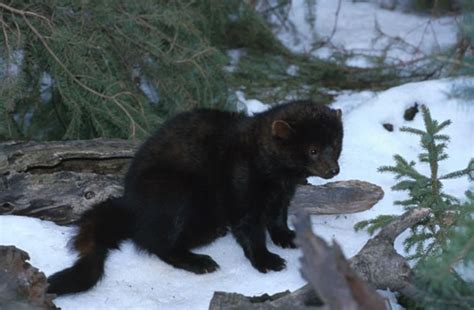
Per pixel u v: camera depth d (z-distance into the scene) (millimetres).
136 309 6531
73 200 7797
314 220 8141
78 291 6598
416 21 13242
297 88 11203
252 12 11773
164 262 7328
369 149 9391
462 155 9289
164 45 9984
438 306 5812
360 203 8008
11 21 9023
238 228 7480
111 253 7332
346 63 11914
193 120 7770
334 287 4082
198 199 7496
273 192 7551
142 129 9023
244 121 7688
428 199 7184
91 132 9648
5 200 7652
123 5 9570
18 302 5910
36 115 9820
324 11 13820
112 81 9141
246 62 11484
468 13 6148
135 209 7414
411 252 7586
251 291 7012
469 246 5344
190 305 6660
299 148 7332
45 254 7168
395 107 9914
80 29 9234
